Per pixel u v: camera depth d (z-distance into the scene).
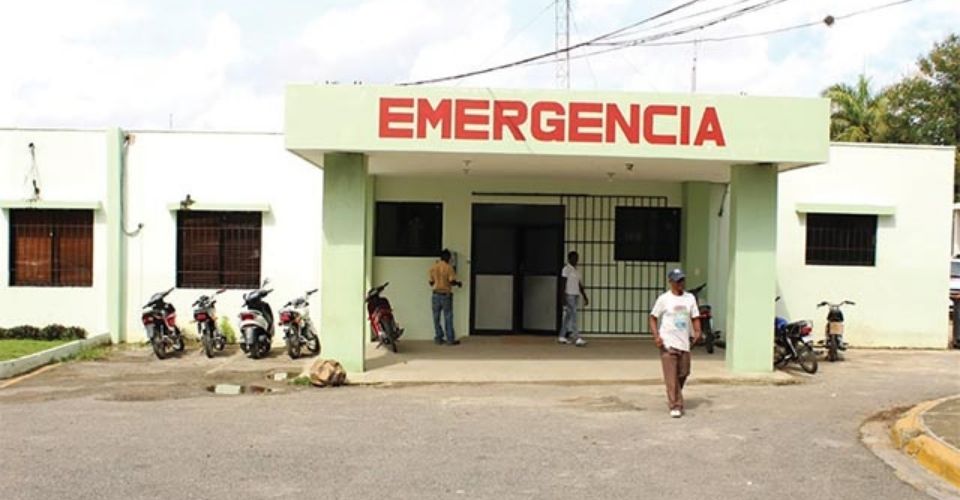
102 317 17.64
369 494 6.98
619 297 18.03
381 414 10.38
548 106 12.62
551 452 8.45
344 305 13.33
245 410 10.62
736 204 13.63
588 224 18.00
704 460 8.20
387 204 17.72
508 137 12.60
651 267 18.03
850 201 17.94
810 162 12.88
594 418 10.19
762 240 13.62
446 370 13.65
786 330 14.37
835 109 39.00
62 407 10.85
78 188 17.53
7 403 11.16
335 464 7.93
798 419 10.21
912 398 11.74
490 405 11.02
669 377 10.34
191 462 7.95
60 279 17.69
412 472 7.66
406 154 13.05
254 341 15.48
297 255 17.62
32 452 8.29
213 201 17.53
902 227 18.03
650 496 7.01
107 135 17.45
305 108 12.54
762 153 12.80
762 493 7.13
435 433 9.29
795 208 17.81
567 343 16.88
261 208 17.47
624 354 15.55
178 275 17.66
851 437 9.27
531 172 16.05
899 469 7.96
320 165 15.23
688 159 12.81
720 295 17.67
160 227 17.58
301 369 14.25
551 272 18.00
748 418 10.24
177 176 17.58
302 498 6.87
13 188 17.47
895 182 18.02
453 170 16.00
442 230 17.75
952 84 39.91
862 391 12.32
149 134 17.56
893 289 18.03
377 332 15.82
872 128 38.75
